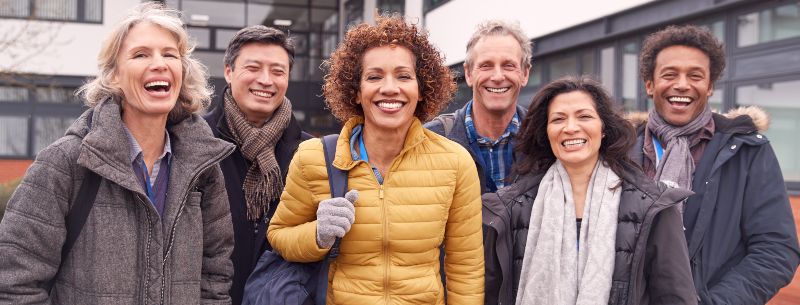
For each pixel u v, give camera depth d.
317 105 18.16
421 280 2.39
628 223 2.42
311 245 2.39
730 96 7.41
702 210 2.71
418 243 2.38
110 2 16.08
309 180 2.46
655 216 2.39
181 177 2.31
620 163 2.59
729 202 2.72
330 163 2.44
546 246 2.51
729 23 7.39
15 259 2.02
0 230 2.05
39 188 2.06
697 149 2.92
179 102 2.40
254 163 3.19
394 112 2.39
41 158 2.11
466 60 3.55
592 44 9.68
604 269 2.37
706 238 2.70
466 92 12.88
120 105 2.28
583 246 2.47
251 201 3.12
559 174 2.66
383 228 2.37
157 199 2.30
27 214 2.04
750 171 2.71
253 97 3.30
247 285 2.62
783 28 6.70
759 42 7.01
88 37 16.00
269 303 2.46
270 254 2.68
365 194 2.40
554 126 2.60
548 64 10.89
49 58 15.70
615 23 9.05
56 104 15.87
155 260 2.20
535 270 2.50
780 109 6.76
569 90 2.63
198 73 2.47
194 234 2.35
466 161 2.49
